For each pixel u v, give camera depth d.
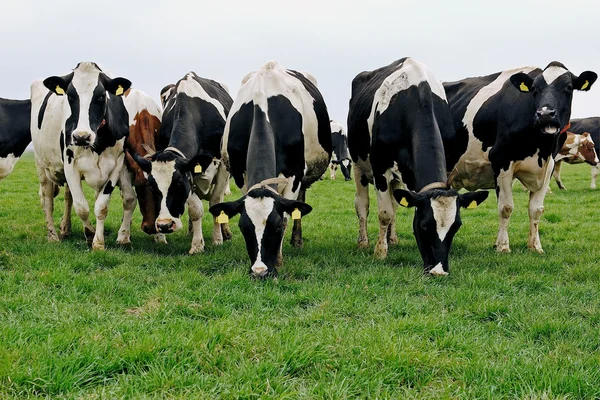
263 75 8.80
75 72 8.33
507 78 9.86
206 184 9.75
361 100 9.91
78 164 8.96
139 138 9.83
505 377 4.41
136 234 11.17
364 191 10.32
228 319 5.39
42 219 13.04
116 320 5.41
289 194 8.61
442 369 4.58
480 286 7.09
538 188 9.45
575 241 10.61
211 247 9.70
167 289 6.50
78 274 7.07
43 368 4.19
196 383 4.18
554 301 6.50
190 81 9.85
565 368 4.60
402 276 7.44
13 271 7.21
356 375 4.39
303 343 4.81
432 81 8.82
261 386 4.18
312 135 9.44
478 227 12.51
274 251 7.21
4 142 10.30
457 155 10.22
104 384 4.23
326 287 6.79
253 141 7.82
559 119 8.45
